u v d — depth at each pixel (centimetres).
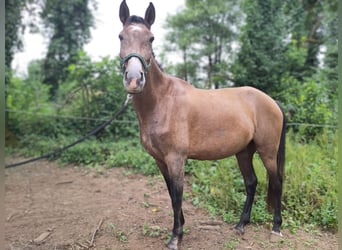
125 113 710
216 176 422
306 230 319
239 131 291
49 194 445
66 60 1138
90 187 470
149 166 520
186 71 1059
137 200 406
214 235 312
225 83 819
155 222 341
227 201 369
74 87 805
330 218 322
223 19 1103
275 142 317
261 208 351
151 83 258
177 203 272
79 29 1141
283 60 720
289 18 798
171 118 264
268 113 314
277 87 696
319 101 623
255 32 717
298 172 396
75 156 608
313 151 476
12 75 855
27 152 670
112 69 741
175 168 266
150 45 250
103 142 685
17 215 368
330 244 296
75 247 294
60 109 784
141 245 295
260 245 295
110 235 315
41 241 304
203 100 283
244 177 330
